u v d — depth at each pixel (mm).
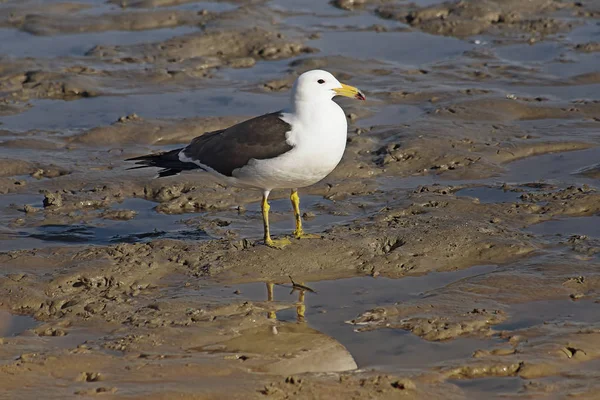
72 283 12633
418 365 10352
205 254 13398
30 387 9773
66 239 14539
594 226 14266
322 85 13180
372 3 29797
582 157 17531
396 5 29312
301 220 15031
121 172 17281
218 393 9586
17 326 11688
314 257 13266
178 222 15180
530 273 12516
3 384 9828
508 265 12930
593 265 12695
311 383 9750
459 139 18281
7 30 27766
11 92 22328
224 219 15172
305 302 12133
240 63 24344
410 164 17406
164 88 22578
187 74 23438
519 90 21734
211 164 13750
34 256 13422
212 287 12539
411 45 25797
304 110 13180
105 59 24719
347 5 29609
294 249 13438
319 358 10555
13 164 17719
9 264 13234
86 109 21234
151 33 27062
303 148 13078
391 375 9984
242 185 13867
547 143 18062
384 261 13164
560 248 13391
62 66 24047
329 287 12562
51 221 15250
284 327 11383
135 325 11328
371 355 10641
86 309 11922
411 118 20000
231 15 28031
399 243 13664
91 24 27750
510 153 17719
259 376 10023
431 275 12844
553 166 17188
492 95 21047
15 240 14516
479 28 26766
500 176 16766
